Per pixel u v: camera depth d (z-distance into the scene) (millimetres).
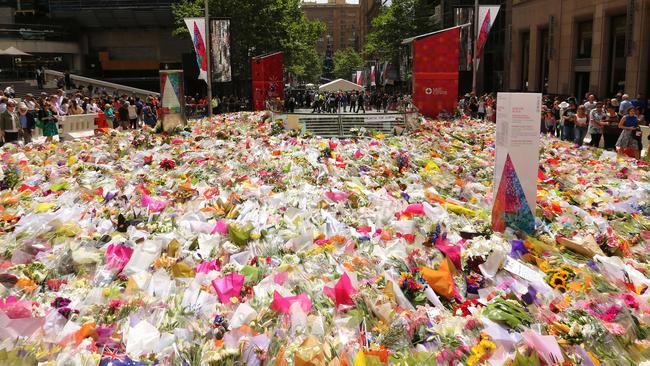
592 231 9078
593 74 34781
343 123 24625
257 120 27859
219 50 34188
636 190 12281
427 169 14586
